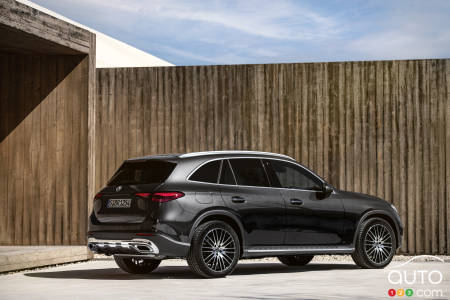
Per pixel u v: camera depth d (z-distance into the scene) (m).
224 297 7.63
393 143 13.55
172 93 13.95
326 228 10.54
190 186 9.48
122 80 14.09
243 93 13.78
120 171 9.94
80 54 13.33
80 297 7.71
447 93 13.48
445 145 13.48
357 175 13.56
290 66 13.70
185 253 9.30
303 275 10.08
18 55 13.48
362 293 8.01
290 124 13.67
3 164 13.50
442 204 13.44
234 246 9.64
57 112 13.36
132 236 9.27
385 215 11.25
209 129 13.83
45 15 12.09
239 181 9.97
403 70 13.56
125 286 8.76
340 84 13.64
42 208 13.34
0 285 9.05
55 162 13.34
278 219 10.10
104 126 14.12
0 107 13.54
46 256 11.80
